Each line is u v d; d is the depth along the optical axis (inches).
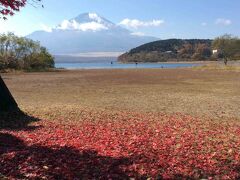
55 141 489.1
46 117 698.2
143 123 637.3
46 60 3535.9
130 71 3132.4
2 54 3189.0
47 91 1296.8
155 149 450.3
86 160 401.7
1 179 351.3
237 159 418.6
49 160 396.8
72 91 1295.5
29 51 3326.8
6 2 466.9
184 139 504.1
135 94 1183.6
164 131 565.0
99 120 666.2
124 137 518.0
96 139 503.5
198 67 3513.8
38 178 355.9
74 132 558.3
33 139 502.9
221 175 376.5
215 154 431.2
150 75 2415.1
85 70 3400.6
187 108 860.6
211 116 745.6
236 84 1581.0
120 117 701.9
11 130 586.9
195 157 422.0
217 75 2335.1
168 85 1560.0
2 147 454.6
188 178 367.9
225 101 992.2
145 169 381.4
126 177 365.1
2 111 700.0
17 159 399.2
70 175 362.0
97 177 362.0
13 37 3218.5
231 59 5251.0
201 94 1176.8
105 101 997.2
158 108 858.1
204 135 536.4
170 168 388.2
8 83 1684.3
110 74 2573.8
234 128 604.1
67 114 727.7
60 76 2298.2
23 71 3048.7
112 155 420.2
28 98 1074.1
